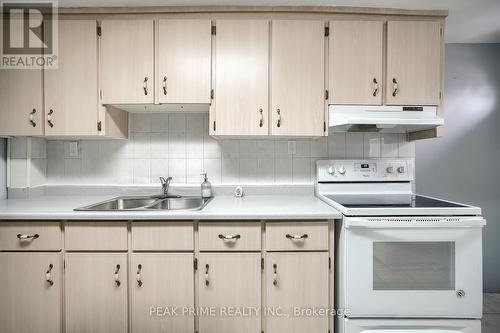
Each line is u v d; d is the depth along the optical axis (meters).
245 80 1.68
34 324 1.44
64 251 1.45
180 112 2.07
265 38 1.68
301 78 1.69
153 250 1.45
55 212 1.43
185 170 2.08
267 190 2.06
